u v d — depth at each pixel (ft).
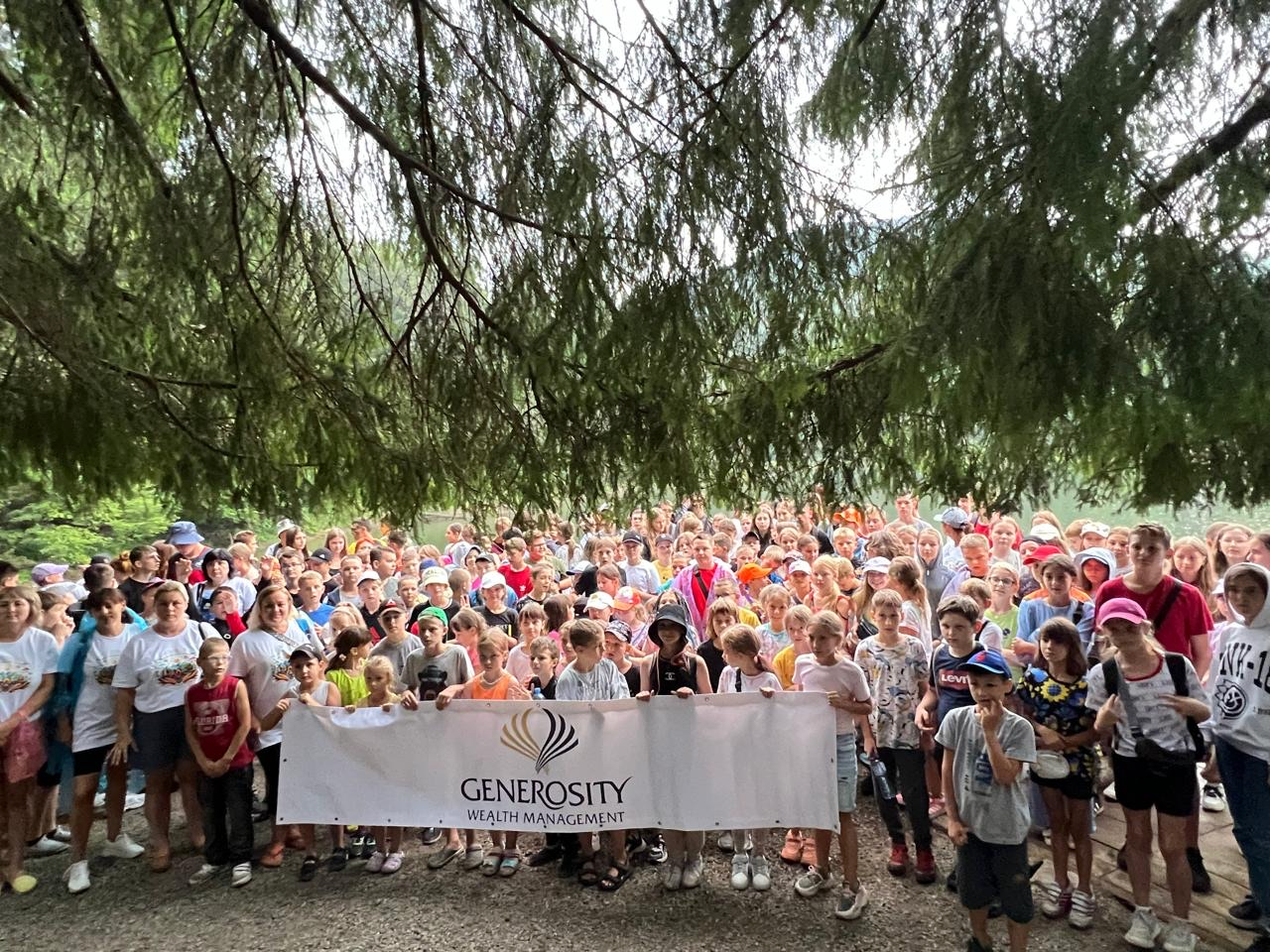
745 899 14.30
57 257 7.77
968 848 11.80
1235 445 5.95
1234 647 12.00
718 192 7.41
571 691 15.78
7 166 8.16
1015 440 5.76
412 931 13.73
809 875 14.33
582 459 8.47
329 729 16.10
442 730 15.79
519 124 8.46
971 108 6.07
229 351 8.57
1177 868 11.82
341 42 8.71
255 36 8.61
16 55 7.59
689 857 15.07
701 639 21.74
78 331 7.71
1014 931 11.59
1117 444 5.62
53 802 17.83
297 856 16.83
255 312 8.59
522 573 25.72
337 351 9.33
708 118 7.45
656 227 7.61
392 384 9.30
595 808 15.08
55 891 15.62
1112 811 16.29
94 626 16.76
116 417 7.71
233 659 16.89
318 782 15.99
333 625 18.79
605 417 8.29
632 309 7.68
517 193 8.39
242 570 25.48
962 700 13.51
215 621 20.12
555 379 8.19
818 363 7.70
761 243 7.41
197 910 14.75
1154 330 5.15
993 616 17.78
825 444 7.76
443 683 16.74
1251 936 11.99
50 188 8.09
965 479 7.36
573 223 7.92
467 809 15.62
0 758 15.78
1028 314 5.31
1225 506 6.13
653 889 14.84
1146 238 5.20
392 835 16.14
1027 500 7.21
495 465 8.93
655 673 15.81
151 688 16.17
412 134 8.82
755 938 13.10
